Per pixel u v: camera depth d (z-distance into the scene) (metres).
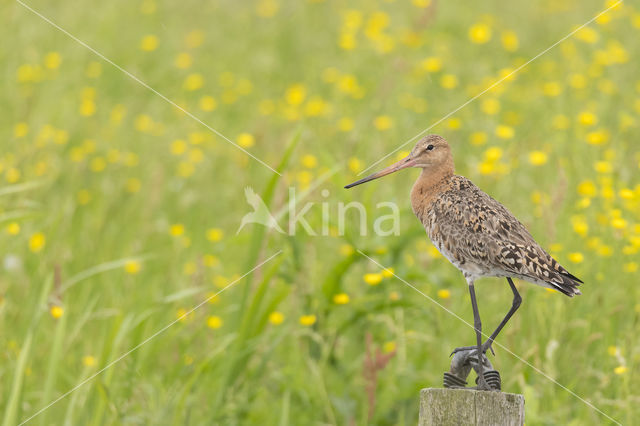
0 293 11.45
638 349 9.54
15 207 13.31
